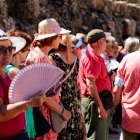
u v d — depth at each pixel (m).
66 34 5.69
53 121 5.10
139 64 5.87
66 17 14.39
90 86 6.29
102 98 6.45
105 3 17.34
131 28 18.33
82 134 5.95
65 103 5.71
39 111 4.90
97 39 6.39
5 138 4.11
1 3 10.48
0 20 10.39
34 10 11.96
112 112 6.65
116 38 17.20
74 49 7.08
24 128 4.32
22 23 11.66
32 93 4.17
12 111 3.90
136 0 21.39
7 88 4.13
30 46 5.49
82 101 6.46
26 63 5.21
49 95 4.85
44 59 5.21
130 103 5.95
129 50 9.03
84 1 15.85
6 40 4.20
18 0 11.73
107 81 6.53
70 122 5.78
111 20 16.97
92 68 6.29
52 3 14.06
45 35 5.30
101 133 6.48
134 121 5.94
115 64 8.48
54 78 4.29
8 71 4.88
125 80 6.00
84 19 15.67
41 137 5.03
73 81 5.80
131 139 6.05
